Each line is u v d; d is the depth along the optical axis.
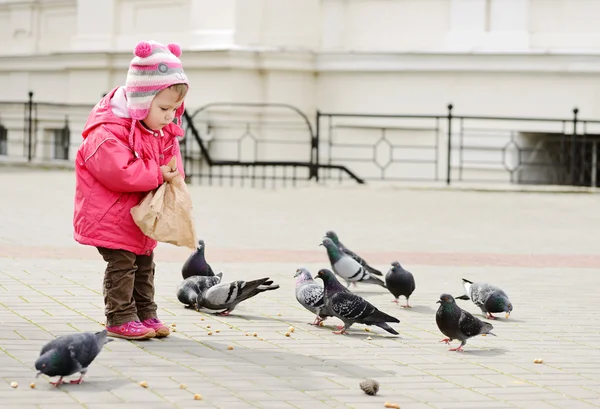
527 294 11.43
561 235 17.03
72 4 30.69
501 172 25.67
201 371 7.31
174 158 8.24
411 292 10.45
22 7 31.70
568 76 25.33
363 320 8.79
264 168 24.80
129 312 8.31
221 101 26.92
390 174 26.72
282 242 15.14
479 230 17.41
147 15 28.77
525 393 7.07
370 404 6.60
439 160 26.27
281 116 26.95
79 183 8.16
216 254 13.70
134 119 8.02
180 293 9.79
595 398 7.01
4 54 31.84
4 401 6.34
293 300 10.49
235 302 9.45
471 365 7.88
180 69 8.09
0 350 7.70
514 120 24.61
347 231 16.75
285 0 27.41
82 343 6.71
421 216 19.17
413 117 24.17
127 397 6.52
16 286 10.59
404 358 8.04
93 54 28.70
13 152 30.70
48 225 16.09
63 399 6.42
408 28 26.73
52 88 30.39
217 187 24.06
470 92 25.91
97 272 11.69
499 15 25.80
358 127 26.89
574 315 10.23
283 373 7.36
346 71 26.95
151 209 8.05
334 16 27.38
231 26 27.20
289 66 26.86
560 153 25.73
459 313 8.32
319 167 25.23
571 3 25.45
